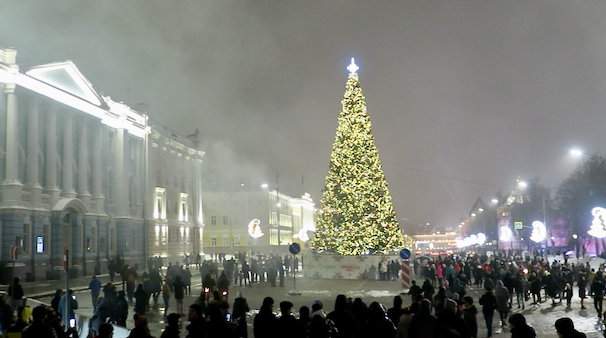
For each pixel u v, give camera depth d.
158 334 20.02
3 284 36.22
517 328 8.43
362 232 44.66
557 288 27.55
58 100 44.16
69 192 45.25
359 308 12.64
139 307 19.95
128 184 56.16
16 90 39.41
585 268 32.81
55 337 9.16
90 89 48.28
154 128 63.62
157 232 61.88
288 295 33.00
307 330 9.52
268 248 96.56
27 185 40.69
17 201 38.62
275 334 10.09
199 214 75.88
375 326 10.63
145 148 59.69
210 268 38.00
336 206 45.59
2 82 38.78
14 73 39.00
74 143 47.41
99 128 50.62
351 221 45.03
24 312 15.98
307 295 32.97
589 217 60.84
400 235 45.97
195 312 9.91
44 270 40.91
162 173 65.25
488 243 121.25
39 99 42.00
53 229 42.50
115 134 54.47
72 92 46.34
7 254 37.56
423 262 48.19
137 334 9.51
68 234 44.81
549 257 68.69
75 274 43.91
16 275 37.62
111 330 9.48
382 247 44.94
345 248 45.12
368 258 44.31
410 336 10.13
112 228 52.34
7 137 39.00
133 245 56.38
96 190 49.56
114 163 54.12
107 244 50.84
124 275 31.91
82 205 45.41
